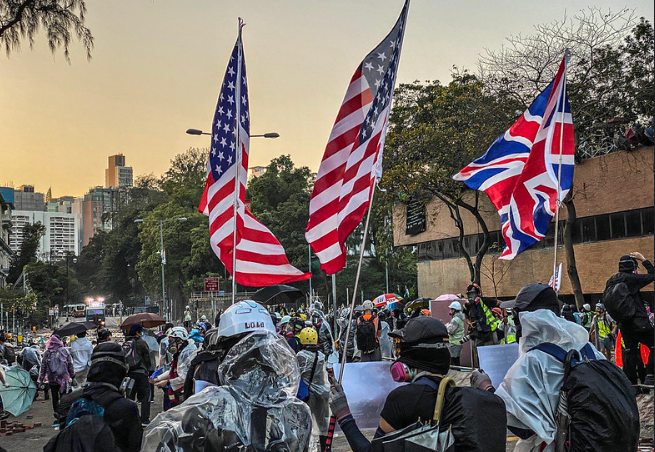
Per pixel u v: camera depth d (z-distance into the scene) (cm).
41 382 1441
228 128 958
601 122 2823
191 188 9769
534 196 929
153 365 1488
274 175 8625
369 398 644
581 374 385
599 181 3092
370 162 676
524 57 2858
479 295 1320
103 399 412
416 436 334
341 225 692
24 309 7500
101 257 16188
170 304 9031
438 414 335
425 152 3341
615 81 2672
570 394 387
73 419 406
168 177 10219
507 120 2942
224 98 961
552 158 935
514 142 1002
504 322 1411
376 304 2567
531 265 3550
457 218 3772
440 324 357
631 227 2988
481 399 343
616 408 373
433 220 4241
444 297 1953
